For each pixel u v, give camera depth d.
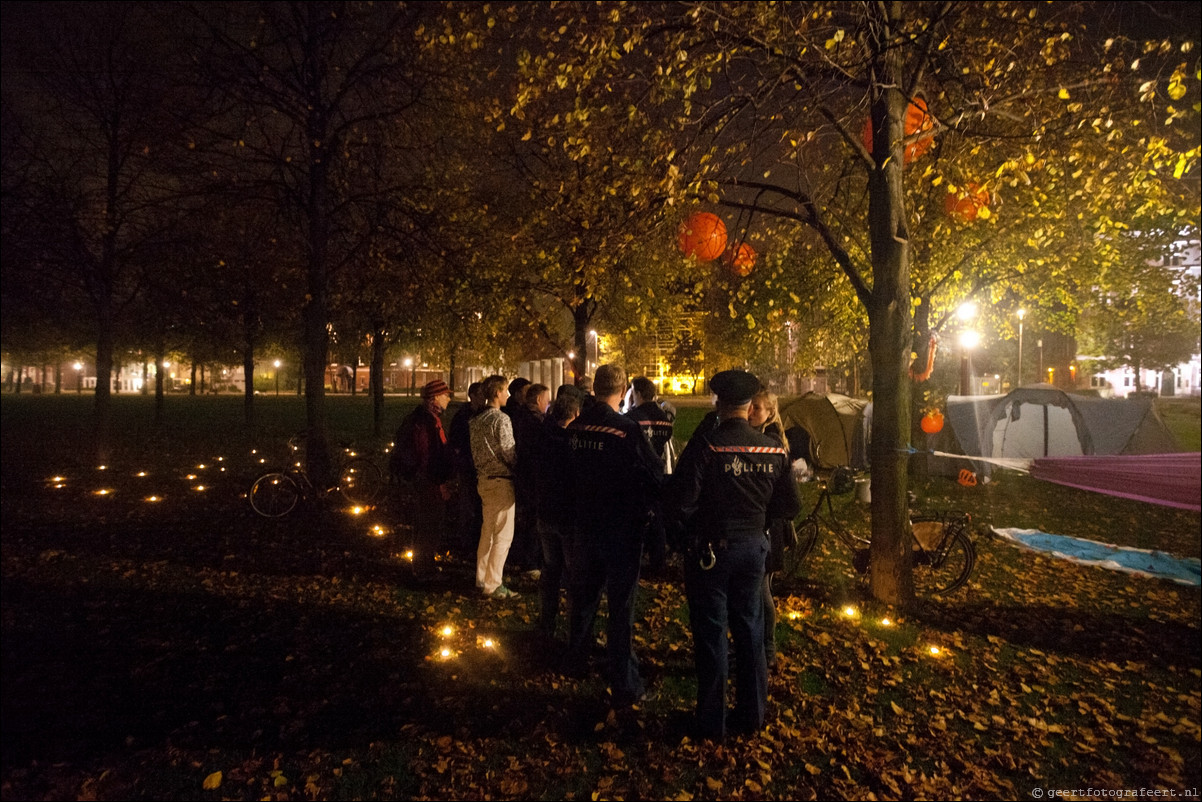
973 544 6.79
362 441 21.02
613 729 4.09
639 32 5.66
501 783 3.55
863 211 10.12
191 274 16.03
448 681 4.66
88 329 24.81
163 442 20.31
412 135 11.92
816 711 4.37
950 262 12.84
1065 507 11.84
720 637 3.96
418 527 6.78
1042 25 5.94
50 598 6.20
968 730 4.21
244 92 10.80
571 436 4.49
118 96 13.06
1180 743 4.15
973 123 6.52
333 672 4.78
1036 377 49.19
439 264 12.35
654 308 18.70
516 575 7.14
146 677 4.66
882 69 5.96
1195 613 6.46
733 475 3.88
